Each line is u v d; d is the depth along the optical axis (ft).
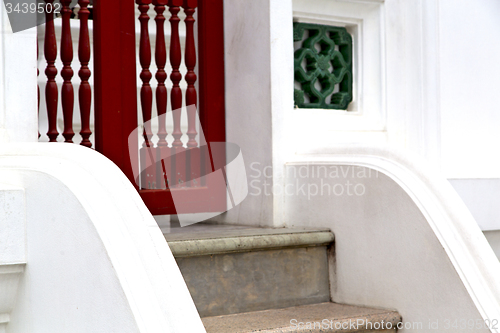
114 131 7.15
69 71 6.89
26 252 4.86
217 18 8.04
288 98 7.43
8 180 5.15
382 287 6.15
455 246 5.47
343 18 8.39
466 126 8.73
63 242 4.33
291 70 7.45
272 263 6.41
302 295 6.59
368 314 5.88
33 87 6.32
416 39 8.54
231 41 7.94
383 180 6.13
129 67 7.33
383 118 8.51
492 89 8.95
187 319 3.64
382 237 6.15
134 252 3.85
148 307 3.62
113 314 3.76
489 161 8.88
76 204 4.17
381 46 8.49
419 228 5.74
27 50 6.28
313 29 8.30
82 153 4.74
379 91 8.54
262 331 5.32
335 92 8.71
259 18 7.41
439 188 5.81
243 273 6.20
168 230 7.23
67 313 4.30
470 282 5.28
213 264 6.02
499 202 8.11
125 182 4.33
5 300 5.13
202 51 7.94
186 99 7.89
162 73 7.63
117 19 7.17
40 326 4.70
